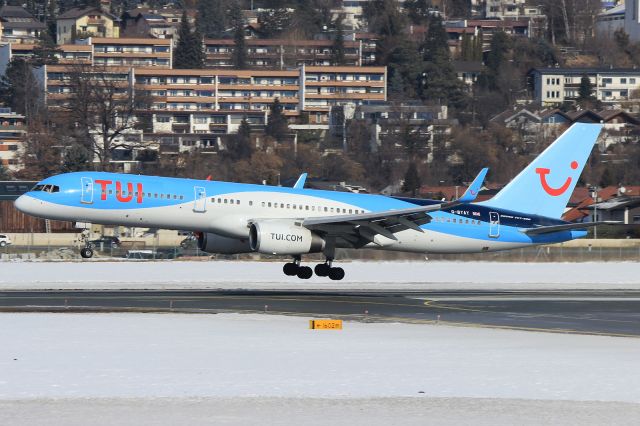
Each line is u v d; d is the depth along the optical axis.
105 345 132.50
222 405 97.56
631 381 112.81
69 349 129.12
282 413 94.19
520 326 163.50
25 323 153.00
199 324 155.25
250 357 125.19
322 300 196.62
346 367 119.25
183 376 112.31
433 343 140.62
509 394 104.69
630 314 182.75
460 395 103.75
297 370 116.81
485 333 153.62
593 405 99.31
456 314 178.75
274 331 149.50
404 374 115.12
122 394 102.50
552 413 95.38
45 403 98.00
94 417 91.81
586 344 143.12
